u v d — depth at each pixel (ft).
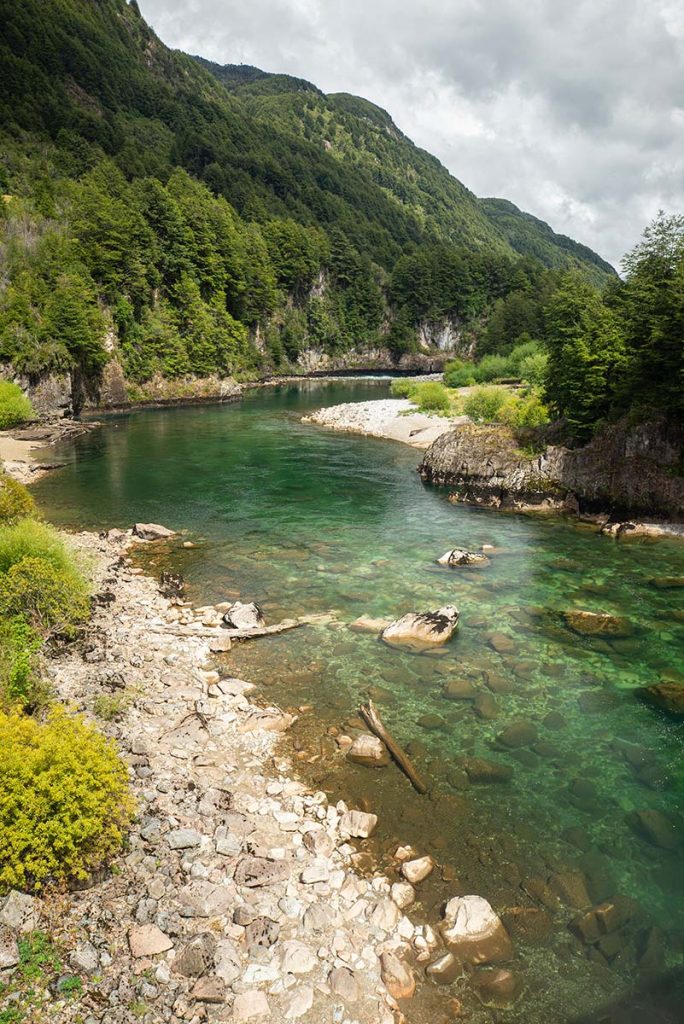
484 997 23.98
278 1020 22.17
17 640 47.01
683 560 80.23
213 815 32.94
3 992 21.34
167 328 291.38
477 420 187.93
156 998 22.13
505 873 30.32
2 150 394.32
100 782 28.86
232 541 85.81
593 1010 23.50
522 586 70.18
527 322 403.75
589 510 104.47
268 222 504.43
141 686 45.88
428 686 48.32
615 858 31.35
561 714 44.62
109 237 272.10
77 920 25.03
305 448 164.66
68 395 222.28
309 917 26.68
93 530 91.25
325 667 51.11
